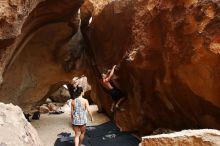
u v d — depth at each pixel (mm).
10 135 2328
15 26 5867
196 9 6254
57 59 10781
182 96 7199
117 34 9500
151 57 7809
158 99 8188
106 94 11109
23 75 9398
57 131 9953
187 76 6684
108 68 10344
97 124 10703
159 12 7293
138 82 8664
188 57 6480
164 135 3357
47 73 10836
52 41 10078
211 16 6020
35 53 9844
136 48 8156
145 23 7906
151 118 8781
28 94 10250
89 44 11961
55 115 12992
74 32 10430
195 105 6918
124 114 9656
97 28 10945
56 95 15289
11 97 9039
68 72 11750
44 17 8594
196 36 6250
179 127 8031
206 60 6121
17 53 7930
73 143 8500
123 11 9164
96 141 8742
